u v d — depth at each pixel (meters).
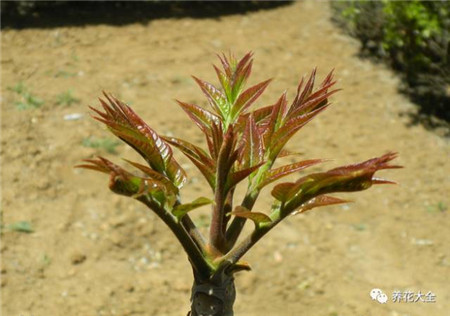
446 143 6.66
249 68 1.78
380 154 6.39
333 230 5.52
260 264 5.09
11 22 8.22
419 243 5.40
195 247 1.50
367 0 7.86
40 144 6.07
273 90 7.27
